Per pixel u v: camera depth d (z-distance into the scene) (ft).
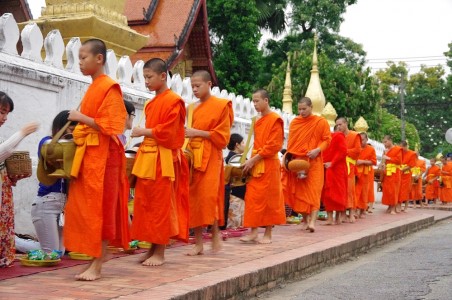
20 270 21.26
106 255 21.30
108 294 17.58
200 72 26.23
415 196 74.23
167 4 71.20
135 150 24.90
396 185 56.59
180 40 68.13
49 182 20.54
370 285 24.21
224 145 26.20
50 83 28.48
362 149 50.03
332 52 125.29
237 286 21.16
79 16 35.68
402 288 23.50
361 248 34.53
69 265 22.56
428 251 34.86
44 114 28.45
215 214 26.11
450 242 39.55
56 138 19.93
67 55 30.78
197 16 71.82
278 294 22.88
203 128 26.00
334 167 42.27
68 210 19.63
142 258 23.85
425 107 203.00
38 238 24.52
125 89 33.14
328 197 42.34
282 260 25.18
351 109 95.66
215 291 19.67
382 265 29.71
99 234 19.35
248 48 89.04
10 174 21.71
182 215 23.82
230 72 89.71
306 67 97.04
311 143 37.09
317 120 37.29
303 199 37.01
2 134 26.30
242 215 36.52
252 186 30.32
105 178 19.76
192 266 23.16
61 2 36.86
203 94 26.25
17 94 26.96
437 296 22.04
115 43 37.35
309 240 32.60
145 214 22.52
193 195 25.95
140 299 17.02
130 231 22.89
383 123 148.36
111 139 19.94
